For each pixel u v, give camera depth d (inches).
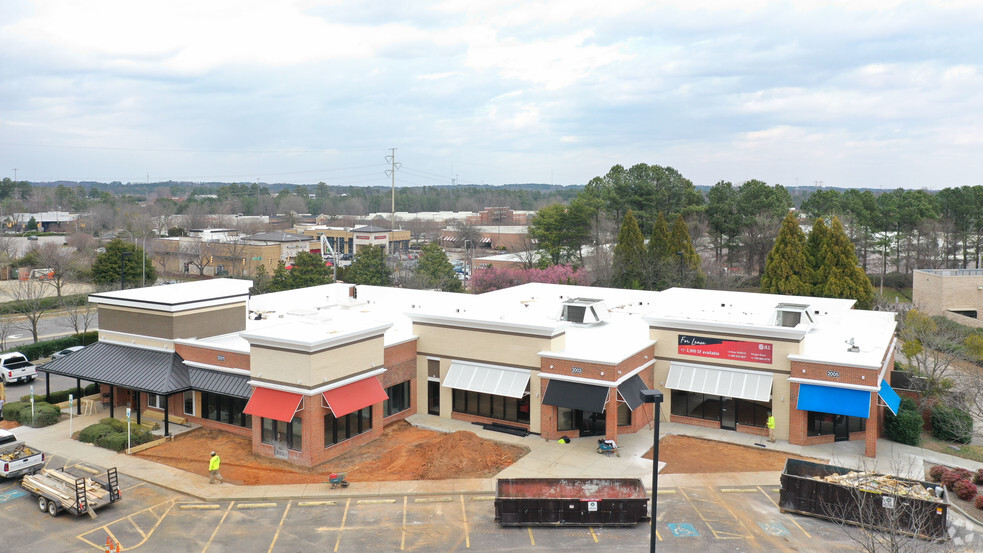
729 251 4776.1
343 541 1111.6
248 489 1309.1
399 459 1462.8
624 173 5191.9
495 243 6496.1
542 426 1598.2
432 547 1089.4
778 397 1593.3
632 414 1621.6
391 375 1690.5
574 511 1158.3
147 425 1657.2
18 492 1310.3
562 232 4370.1
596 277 3708.2
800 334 1553.9
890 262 4869.6
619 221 4963.1
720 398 1672.0
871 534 976.9
